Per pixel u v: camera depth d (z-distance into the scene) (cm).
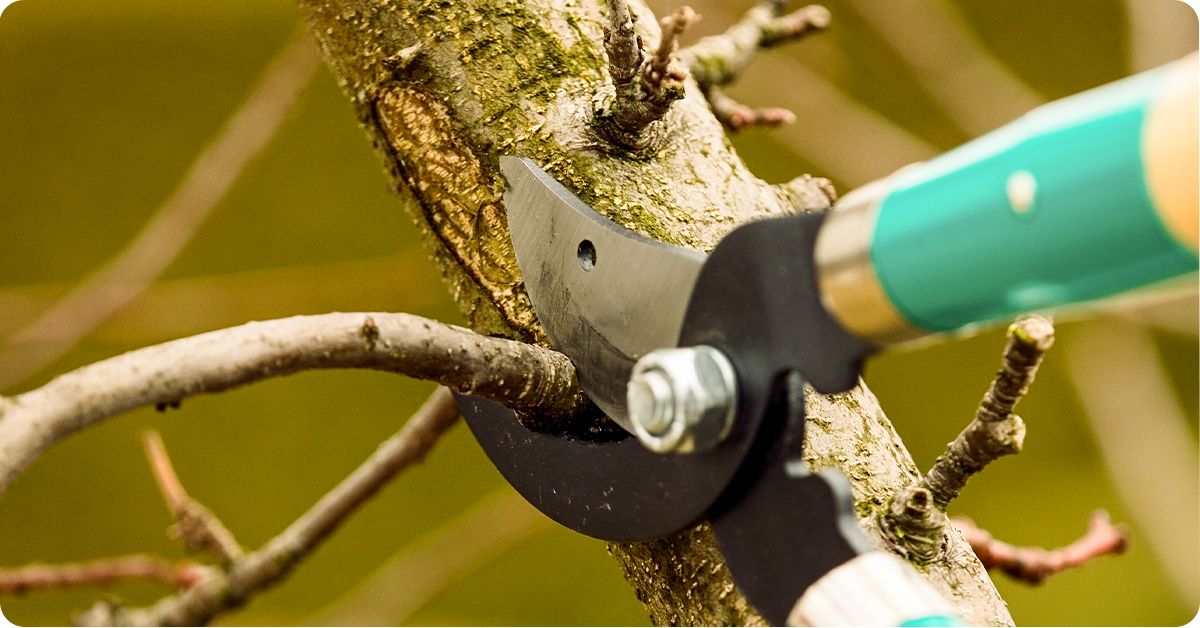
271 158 514
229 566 241
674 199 122
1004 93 417
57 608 455
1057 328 539
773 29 211
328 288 400
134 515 473
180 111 515
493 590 480
